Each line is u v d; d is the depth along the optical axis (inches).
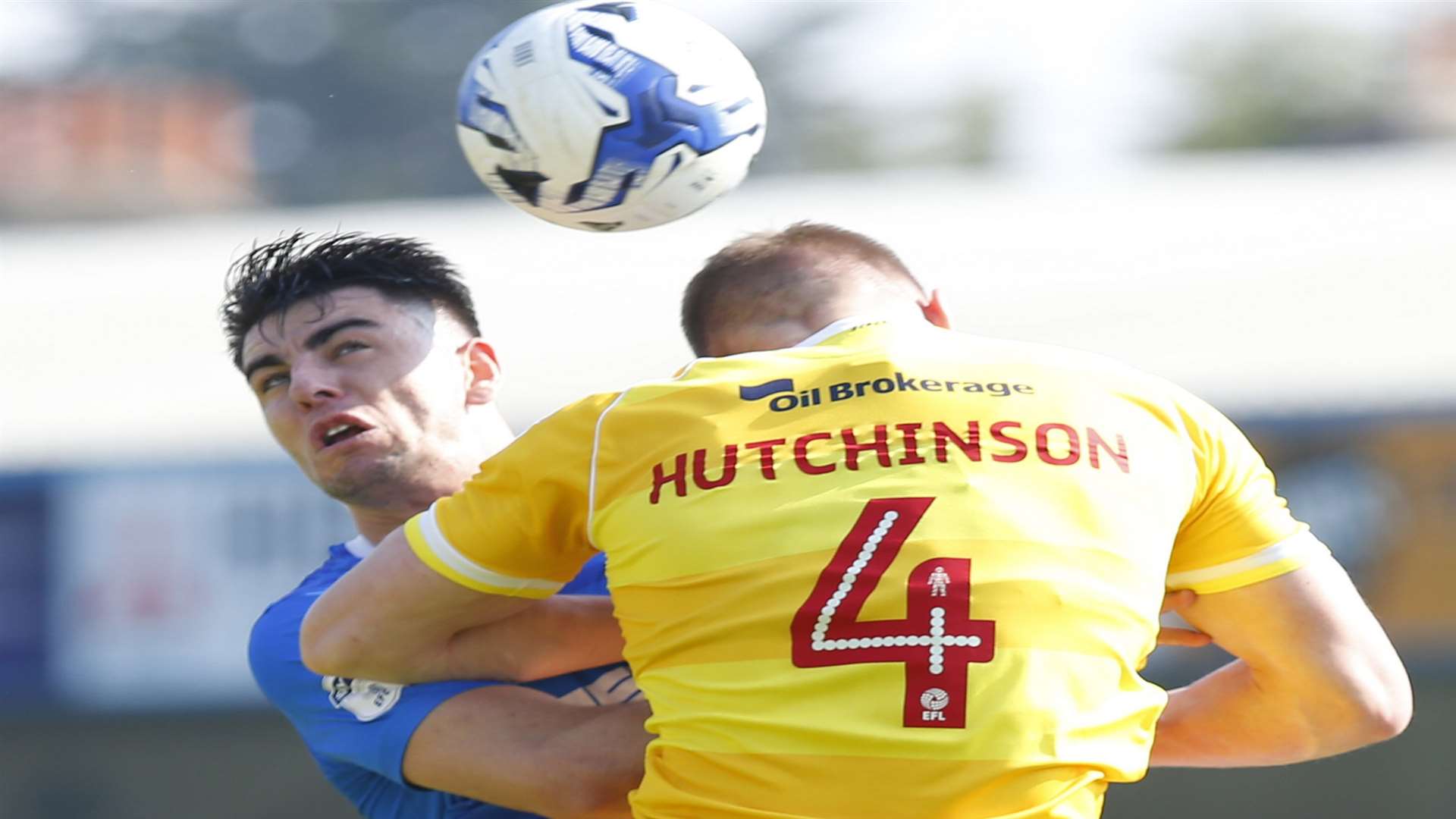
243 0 5383.9
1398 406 1405.0
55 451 1552.7
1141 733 376.2
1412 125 6003.9
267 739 1491.1
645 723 405.1
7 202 5137.8
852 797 351.9
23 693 1456.7
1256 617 401.1
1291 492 1423.5
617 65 454.9
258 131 5315.0
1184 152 6190.9
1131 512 375.2
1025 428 378.0
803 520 367.6
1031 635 359.3
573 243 2268.7
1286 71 6151.6
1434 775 1418.6
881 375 384.5
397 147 5334.6
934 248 2194.9
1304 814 1445.6
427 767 438.3
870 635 358.0
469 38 5344.5
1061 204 2463.1
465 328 508.4
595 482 386.0
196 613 1460.4
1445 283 1823.3
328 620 424.2
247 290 491.5
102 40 5452.8
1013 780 352.5
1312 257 1985.7
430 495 494.0
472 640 443.8
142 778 1489.9
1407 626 1391.5
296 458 499.8
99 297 2155.5
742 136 469.1
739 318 421.4
